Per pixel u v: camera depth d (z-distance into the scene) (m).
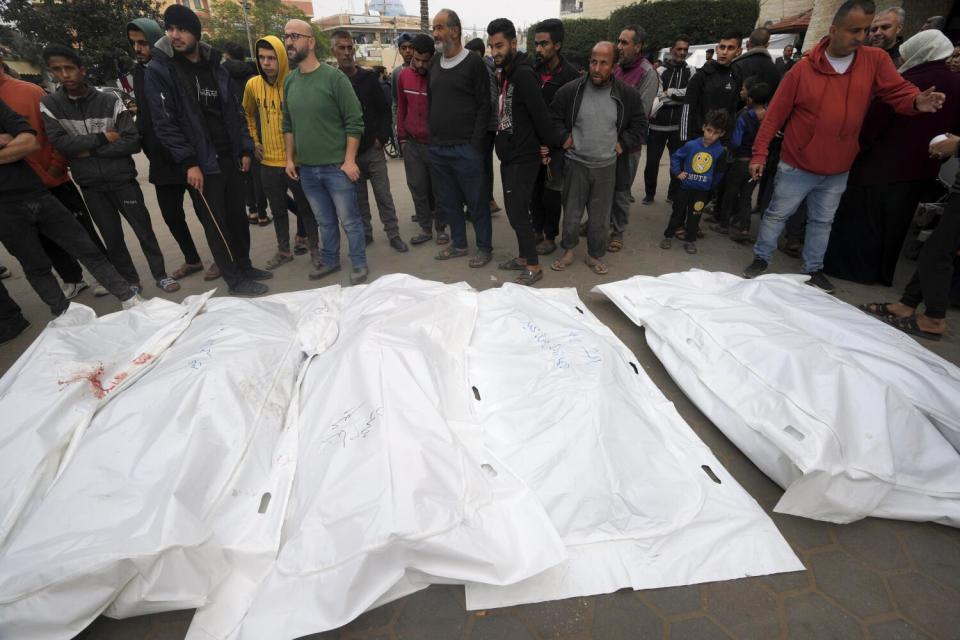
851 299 3.84
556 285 4.23
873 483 1.90
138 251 5.49
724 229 5.39
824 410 2.04
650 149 6.12
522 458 2.06
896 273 4.30
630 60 4.64
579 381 2.30
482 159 4.20
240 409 2.15
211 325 2.72
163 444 1.89
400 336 2.35
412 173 5.05
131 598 1.55
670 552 1.81
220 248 4.03
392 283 3.22
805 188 3.73
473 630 1.65
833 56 3.38
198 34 3.55
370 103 4.62
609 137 3.90
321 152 3.90
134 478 1.78
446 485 1.70
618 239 4.93
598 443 2.04
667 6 18.33
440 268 4.66
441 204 4.61
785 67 6.02
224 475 1.92
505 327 2.89
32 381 2.27
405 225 6.09
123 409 2.06
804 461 1.91
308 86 3.73
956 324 3.44
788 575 1.80
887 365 2.38
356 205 4.19
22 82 3.74
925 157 3.53
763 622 1.65
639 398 2.44
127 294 3.87
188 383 2.17
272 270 4.78
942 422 2.14
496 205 6.37
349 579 1.51
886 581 1.79
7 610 1.44
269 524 1.84
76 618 1.50
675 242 5.14
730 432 2.34
